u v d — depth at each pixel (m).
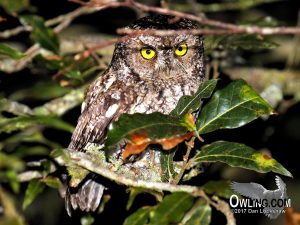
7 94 6.51
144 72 5.18
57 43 5.43
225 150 3.52
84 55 3.43
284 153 7.02
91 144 4.70
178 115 3.64
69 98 6.00
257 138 6.64
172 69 5.17
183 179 4.47
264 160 3.43
